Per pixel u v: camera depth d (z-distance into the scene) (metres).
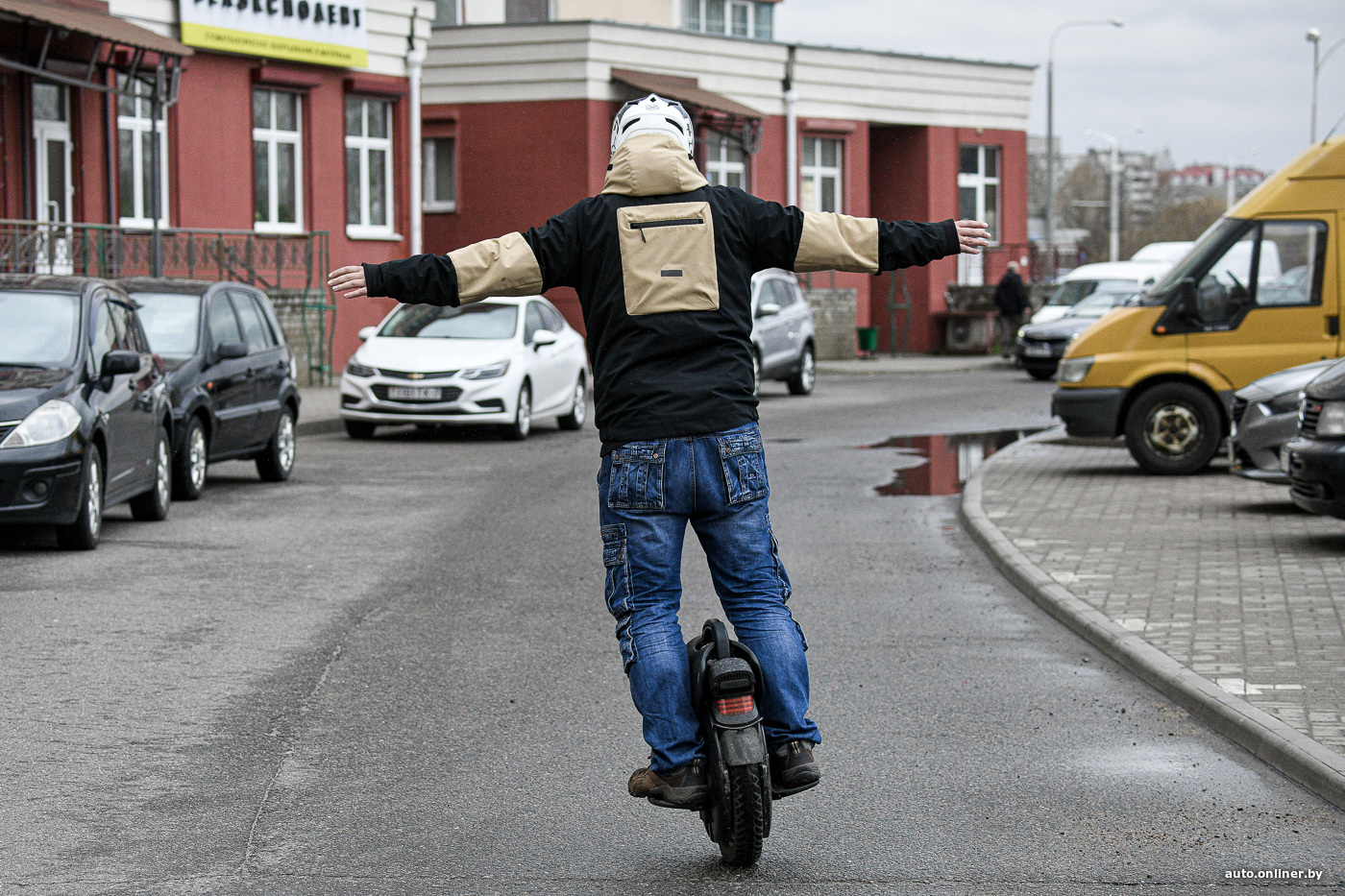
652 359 5.77
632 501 5.78
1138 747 7.68
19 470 12.77
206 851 6.12
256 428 18.70
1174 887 5.75
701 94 45.81
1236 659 9.09
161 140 32.88
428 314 25.97
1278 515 15.26
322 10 36.28
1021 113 58.50
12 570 12.59
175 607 11.20
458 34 44.72
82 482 13.26
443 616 11.02
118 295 15.53
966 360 52.53
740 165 50.06
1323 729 7.52
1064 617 10.81
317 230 36.81
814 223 5.85
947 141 56.25
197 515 16.19
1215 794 6.90
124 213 32.16
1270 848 6.17
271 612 11.09
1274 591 11.20
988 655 9.81
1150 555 12.90
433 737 7.86
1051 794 6.92
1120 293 43.44
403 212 39.38
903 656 9.80
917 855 6.12
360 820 6.54
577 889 5.71
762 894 5.66
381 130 39.16
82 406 13.45
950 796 6.90
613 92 44.78
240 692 8.73
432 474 20.19
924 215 55.81
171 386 16.78
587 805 6.77
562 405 26.84
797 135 51.25
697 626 10.60
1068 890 5.71
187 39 32.97
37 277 14.89
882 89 53.72
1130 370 19.05
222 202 34.34
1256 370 18.81
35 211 29.83
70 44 30.36
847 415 30.25
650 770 5.85
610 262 5.77
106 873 5.85
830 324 51.78
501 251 5.76
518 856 6.09
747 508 5.88
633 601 5.86
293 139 36.50
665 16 56.00
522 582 12.43
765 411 31.22
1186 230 146.25
